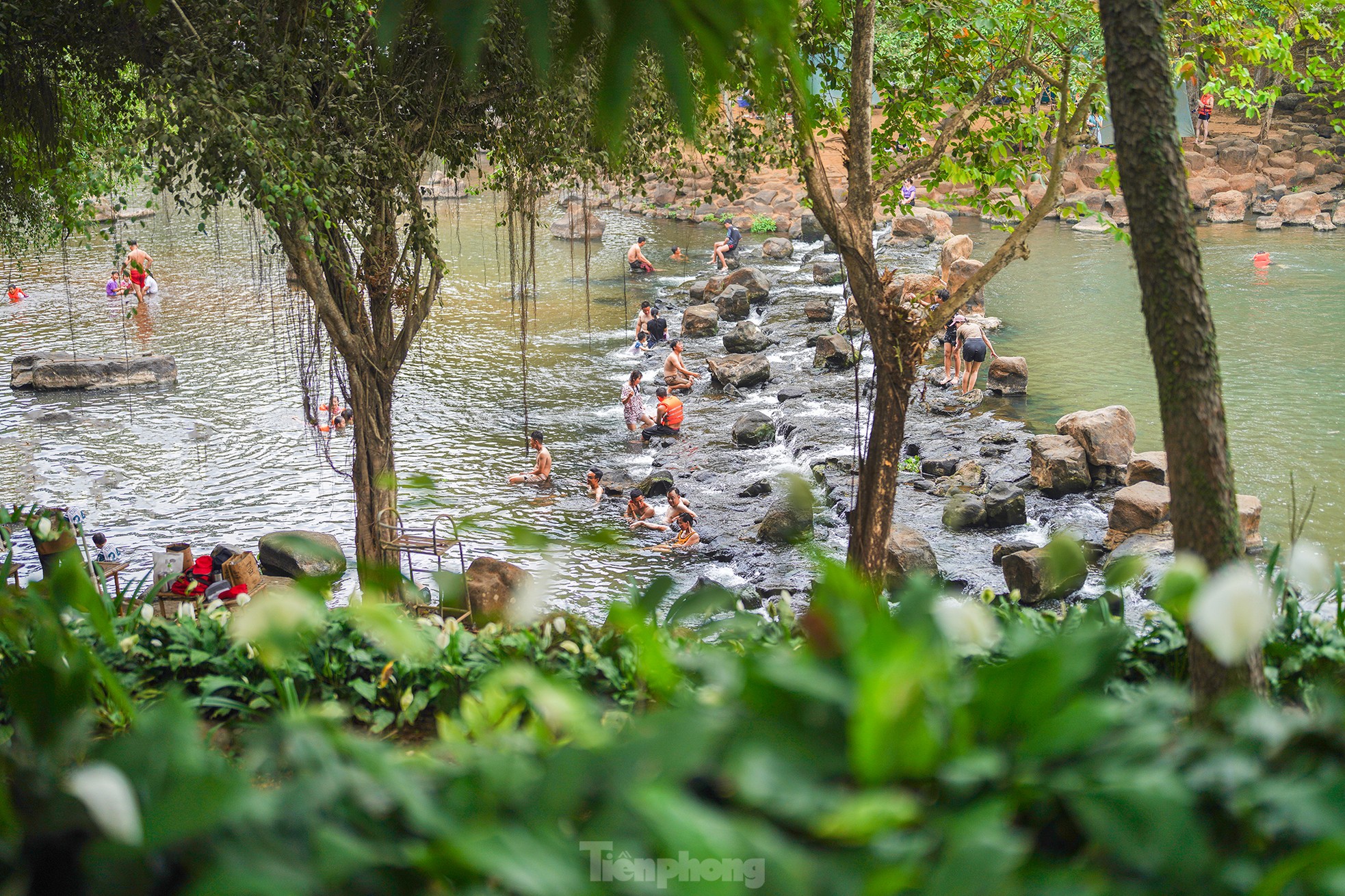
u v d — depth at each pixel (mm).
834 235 9930
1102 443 15930
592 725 1448
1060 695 1417
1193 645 3502
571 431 19688
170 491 16500
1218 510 3988
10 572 4051
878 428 10133
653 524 15203
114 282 29562
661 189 43625
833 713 1364
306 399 13891
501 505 16031
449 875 1159
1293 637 4855
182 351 24375
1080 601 12195
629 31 1293
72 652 2115
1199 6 10320
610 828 1123
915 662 1274
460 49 1235
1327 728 1463
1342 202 35656
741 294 27969
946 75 11258
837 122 9867
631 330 26641
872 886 1064
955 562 13789
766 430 19000
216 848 1141
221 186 9312
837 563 1548
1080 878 1113
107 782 1114
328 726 1508
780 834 1231
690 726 1261
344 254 11094
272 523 15320
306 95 9766
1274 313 24828
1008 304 27328
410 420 20125
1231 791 1355
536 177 11312
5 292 29672
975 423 19000
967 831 1153
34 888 1188
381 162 10516
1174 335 4027
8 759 1453
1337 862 1099
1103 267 31047
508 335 26203
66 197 13617
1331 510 14438
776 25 1354
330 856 1120
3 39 10305
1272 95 10875
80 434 19172
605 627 5016
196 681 5246
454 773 1424
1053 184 9508
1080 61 10305
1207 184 37375
